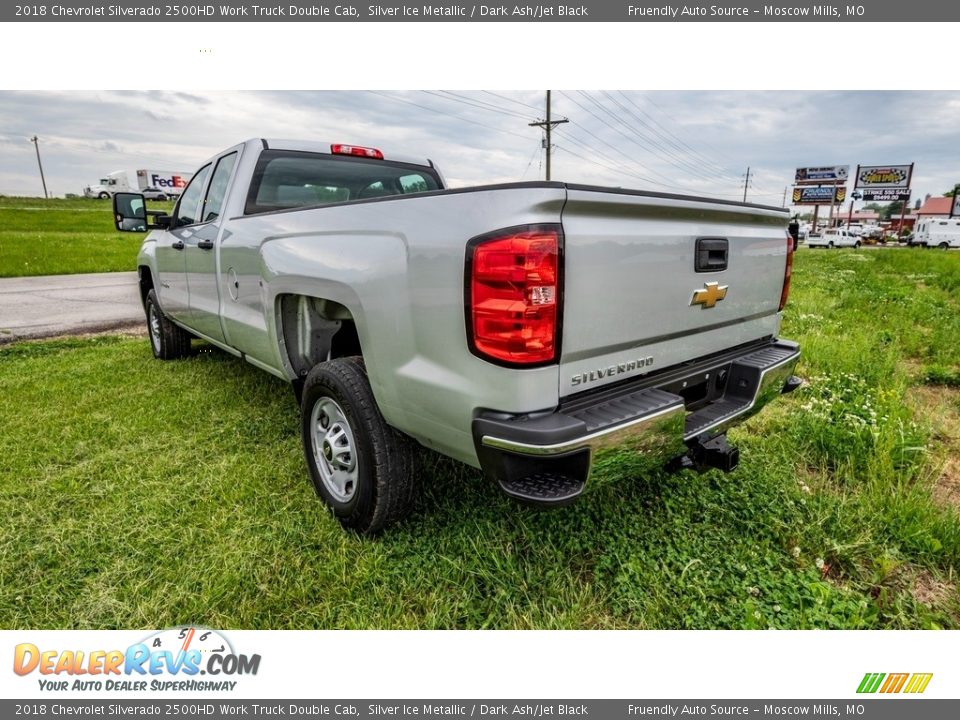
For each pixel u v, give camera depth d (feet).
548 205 5.55
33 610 6.86
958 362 18.12
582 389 6.28
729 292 8.20
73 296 34.04
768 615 6.88
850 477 9.80
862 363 16.22
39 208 160.97
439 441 6.75
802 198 214.69
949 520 8.34
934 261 70.13
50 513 8.72
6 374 16.17
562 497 5.74
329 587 7.23
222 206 12.03
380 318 6.91
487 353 5.76
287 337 9.83
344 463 8.28
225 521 8.44
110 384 15.06
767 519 8.63
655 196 6.57
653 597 7.11
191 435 11.64
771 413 12.82
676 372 7.60
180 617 6.75
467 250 5.78
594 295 6.08
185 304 14.48
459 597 7.09
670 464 8.02
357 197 13.34
